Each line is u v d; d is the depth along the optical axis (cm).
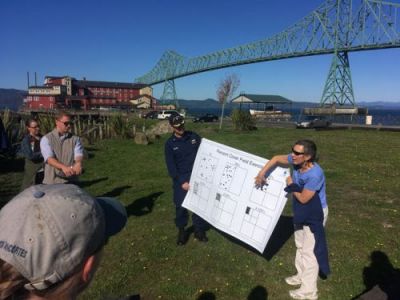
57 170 529
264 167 471
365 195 834
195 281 484
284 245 577
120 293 462
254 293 454
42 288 102
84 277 111
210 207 534
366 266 508
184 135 577
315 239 421
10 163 1328
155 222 705
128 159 1559
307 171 414
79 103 9994
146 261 541
